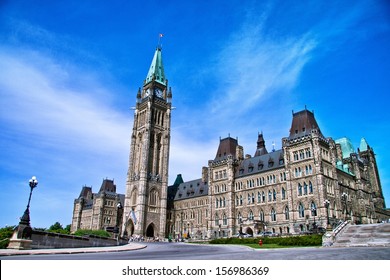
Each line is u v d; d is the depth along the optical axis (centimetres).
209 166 10919
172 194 14250
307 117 8488
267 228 8538
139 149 13338
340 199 7875
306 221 7469
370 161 12169
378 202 11512
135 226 11669
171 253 3572
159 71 14888
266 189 8975
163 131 13775
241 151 10831
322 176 7462
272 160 9200
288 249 4034
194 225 12462
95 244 4769
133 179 12888
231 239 6744
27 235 3566
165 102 14238
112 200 15775
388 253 2519
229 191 9894
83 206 17500
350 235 4700
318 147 7700
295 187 7975
